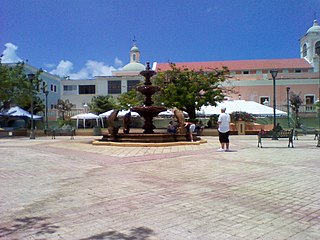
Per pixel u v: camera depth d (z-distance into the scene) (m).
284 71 52.53
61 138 24.58
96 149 13.88
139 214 4.50
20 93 27.31
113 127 16.45
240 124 28.08
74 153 12.36
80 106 55.97
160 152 12.33
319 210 4.68
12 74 27.08
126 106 28.58
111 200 5.26
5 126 35.34
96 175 7.54
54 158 10.87
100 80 54.88
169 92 27.05
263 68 52.72
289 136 14.66
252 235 3.71
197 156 11.01
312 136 25.03
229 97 43.34
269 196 5.48
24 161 10.16
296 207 4.84
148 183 6.54
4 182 6.82
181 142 15.59
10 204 5.08
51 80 52.34
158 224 4.09
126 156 11.11
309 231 3.83
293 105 38.81
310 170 8.06
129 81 54.44
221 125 12.69
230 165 8.92
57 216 4.45
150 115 17.88
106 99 45.84
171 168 8.45
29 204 5.07
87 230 3.89
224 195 5.56
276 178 7.05
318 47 16.77
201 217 4.37
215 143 17.02
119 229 3.92
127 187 6.18
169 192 5.77
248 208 4.79
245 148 13.95
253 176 7.29
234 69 53.25
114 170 8.23
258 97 46.25
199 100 26.86
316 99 45.25
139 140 15.48
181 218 4.32
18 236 3.72
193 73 28.44
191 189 6.00
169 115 30.80
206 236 3.69
